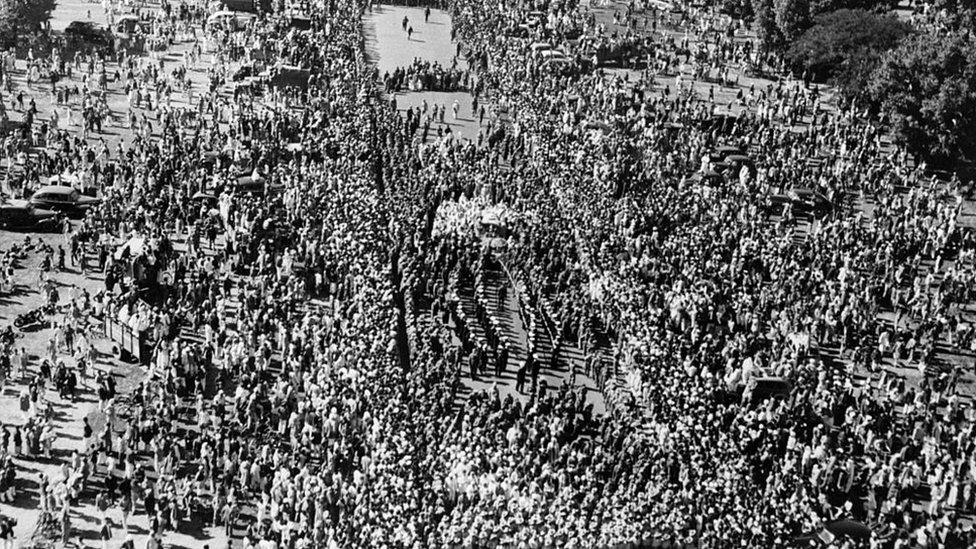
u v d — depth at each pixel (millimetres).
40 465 81062
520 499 74062
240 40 168875
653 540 71625
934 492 82125
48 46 162125
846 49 159250
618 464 79312
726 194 123062
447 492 75875
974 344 102062
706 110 143875
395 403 82000
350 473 79438
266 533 75688
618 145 130500
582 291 102062
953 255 117625
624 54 168125
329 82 151250
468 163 126688
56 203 114875
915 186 132500
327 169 121125
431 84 157375
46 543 73312
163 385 87125
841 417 90375
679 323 98875
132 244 103938
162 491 76938
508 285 106562
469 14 180750
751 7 186750
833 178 127062
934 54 140000
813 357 98938
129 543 69812
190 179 118562
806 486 81625
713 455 80938
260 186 119938
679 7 195625
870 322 103375
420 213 113188
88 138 133500
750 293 104125
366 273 99312
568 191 119125
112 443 82250
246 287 101250
